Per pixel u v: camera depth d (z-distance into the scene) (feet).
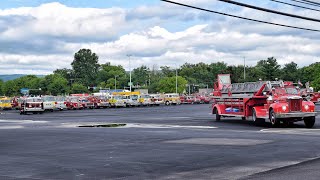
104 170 37.60
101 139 64.28
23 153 50.19
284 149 48.37
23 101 194.70
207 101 318.04
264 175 33.65
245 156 43.65
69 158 45.29
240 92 98.17
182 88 472.85
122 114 157.79
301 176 32.78
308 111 80.94
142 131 77.77
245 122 99.66
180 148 51.24
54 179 34.06
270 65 466.29
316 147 49.78
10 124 110.93
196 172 35.68
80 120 122.93
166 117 127.75
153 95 280.51
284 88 85.92
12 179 34.37
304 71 444.96
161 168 37.93
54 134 74.74
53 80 586.86
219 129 79.97
